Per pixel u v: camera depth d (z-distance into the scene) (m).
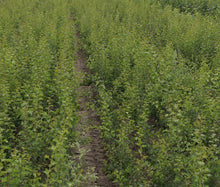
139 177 4.66
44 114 5.44
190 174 4.20
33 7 18.89
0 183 4.05
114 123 6.40
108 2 19.59
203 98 6.18
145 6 16.95
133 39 10.16
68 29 11.97
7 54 7.21
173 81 6.81
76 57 11.21
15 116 6.35
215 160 4.48
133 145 6.05
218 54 8.67
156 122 6.93
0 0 19.69
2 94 5.72
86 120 7.30
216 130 5.23
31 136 5.11
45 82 7.15
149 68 7.59
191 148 4.54
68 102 5.84
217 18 13.19
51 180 4.07
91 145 6.58
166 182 4.61
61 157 4.18
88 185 5.25
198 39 10.02
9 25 13.23
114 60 8.91
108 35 11.06
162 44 11.03
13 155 4.15
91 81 9.43
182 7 16.94
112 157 5.50
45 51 8.43
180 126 5.11
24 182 4.29
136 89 7.03
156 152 5.11
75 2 21.86
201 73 6.88
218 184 4.25
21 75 7.57
